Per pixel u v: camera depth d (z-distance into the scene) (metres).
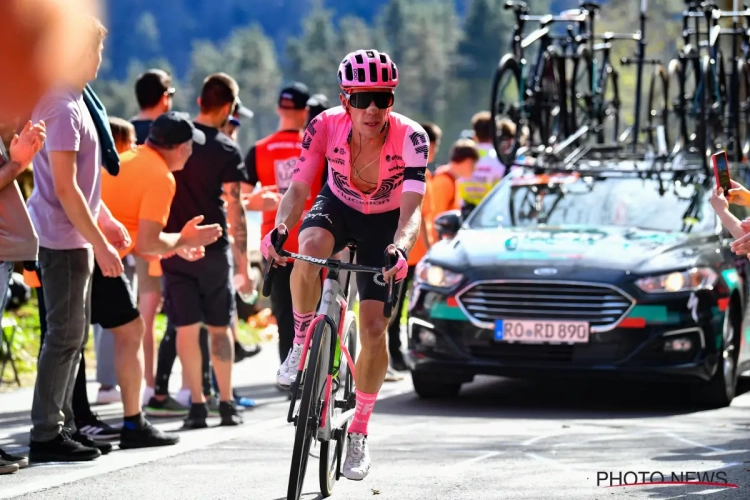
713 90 29.30
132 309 15.05
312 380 10.00
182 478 12.94
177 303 17.55
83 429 16.39
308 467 14.01
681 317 19.36
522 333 19.64
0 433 16.67
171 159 16.42
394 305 10.25
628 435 16.64
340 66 10.98
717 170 12.77
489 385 24.05
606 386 23.73
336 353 11.26
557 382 24.45
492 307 19.91
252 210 21.36
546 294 19.62
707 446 15.38
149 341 20.42
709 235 21.78
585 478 12.91
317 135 11.46
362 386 11.61
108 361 20.80
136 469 13.52
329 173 11.81
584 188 23.78
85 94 13.98
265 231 21.73
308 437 10.23
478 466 13.91
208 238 16.36
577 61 32.06
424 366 20.47
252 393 22.92
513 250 20.62
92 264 14.03
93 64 13.55
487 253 20.62
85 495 11.70
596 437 16.45
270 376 25.91
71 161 13.16
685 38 32.38
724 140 30.47
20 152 12.45
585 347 19.39
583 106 32.53
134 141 17.97
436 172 29.94
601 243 20.67
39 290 14.87
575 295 19.53
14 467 13.09
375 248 11.79
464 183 33.31
